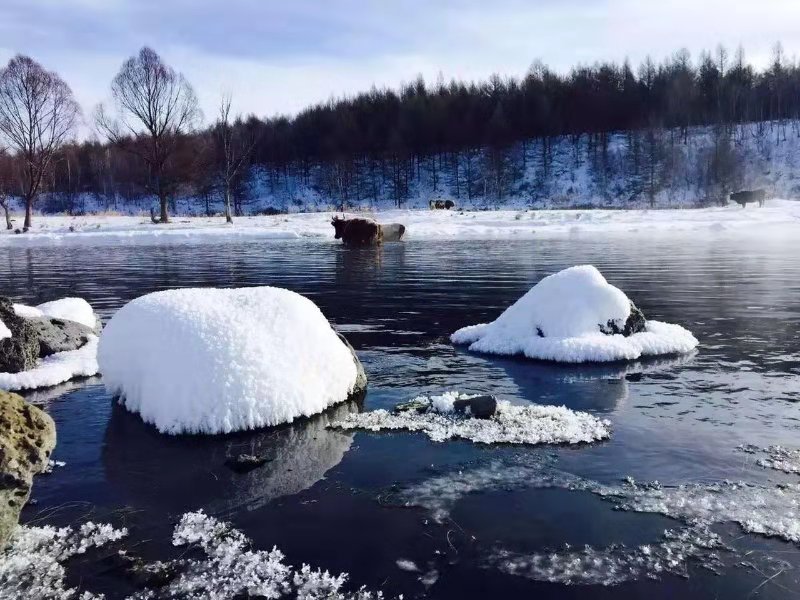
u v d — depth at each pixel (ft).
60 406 20.92
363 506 13.97
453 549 12.28
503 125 223.71
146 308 20.29
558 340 26.04
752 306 36.63
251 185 249.75
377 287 47.29
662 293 41.68
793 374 23.18
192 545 12.53
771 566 11.60
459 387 22.25
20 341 23.99
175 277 56.39
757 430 17.90
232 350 18.78
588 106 231.09
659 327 28.45
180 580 11.39
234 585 11.23
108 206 237.04
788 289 42.57
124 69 138.21
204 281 53.01
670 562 11.77
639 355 25.71
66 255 82.89
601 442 17.20
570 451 16.66
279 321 20.17
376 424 18.56
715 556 11.93
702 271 52.65
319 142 247.50
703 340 28.60
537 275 52.65
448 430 18.06
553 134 235.40
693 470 15.44
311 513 13.70
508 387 22.16
